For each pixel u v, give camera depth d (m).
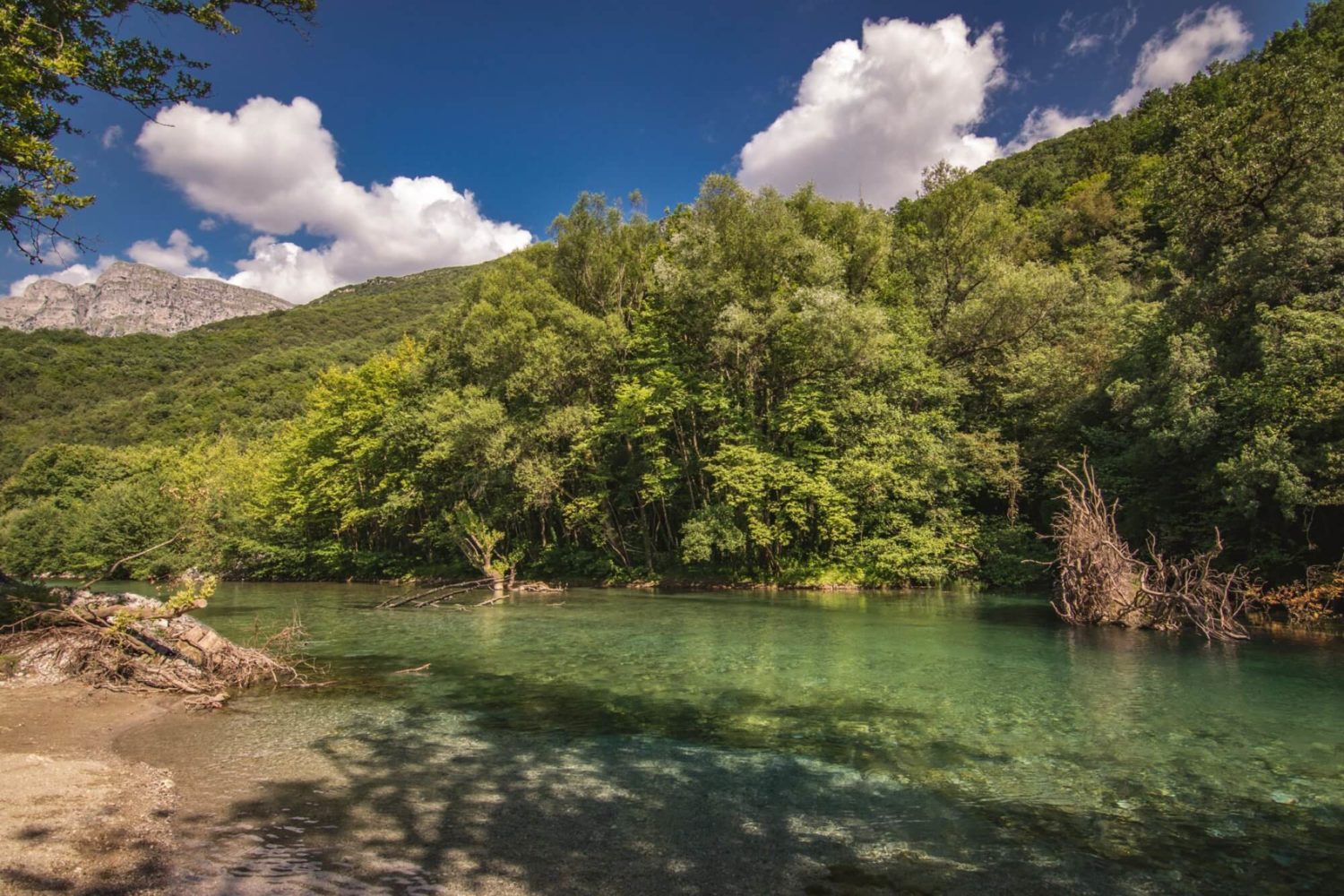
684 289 35.28
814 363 34.31
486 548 35.91
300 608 28.19
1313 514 19.44
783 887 5.66
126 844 6.25
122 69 14.26
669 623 21.86
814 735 10.01
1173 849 6.44
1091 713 11.03
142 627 13.93
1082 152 84.12
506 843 6.46
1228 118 24.19
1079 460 29.34
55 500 73.19
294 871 5.82
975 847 6.47
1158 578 19.58
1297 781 8.16
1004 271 37.31
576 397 39.72
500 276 43.94
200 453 79.00
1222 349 22.52
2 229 13.80
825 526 32.72
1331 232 21.53
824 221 41.56
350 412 48.06
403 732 10.20
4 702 11.24
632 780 8.23
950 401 35.31
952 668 14.55
